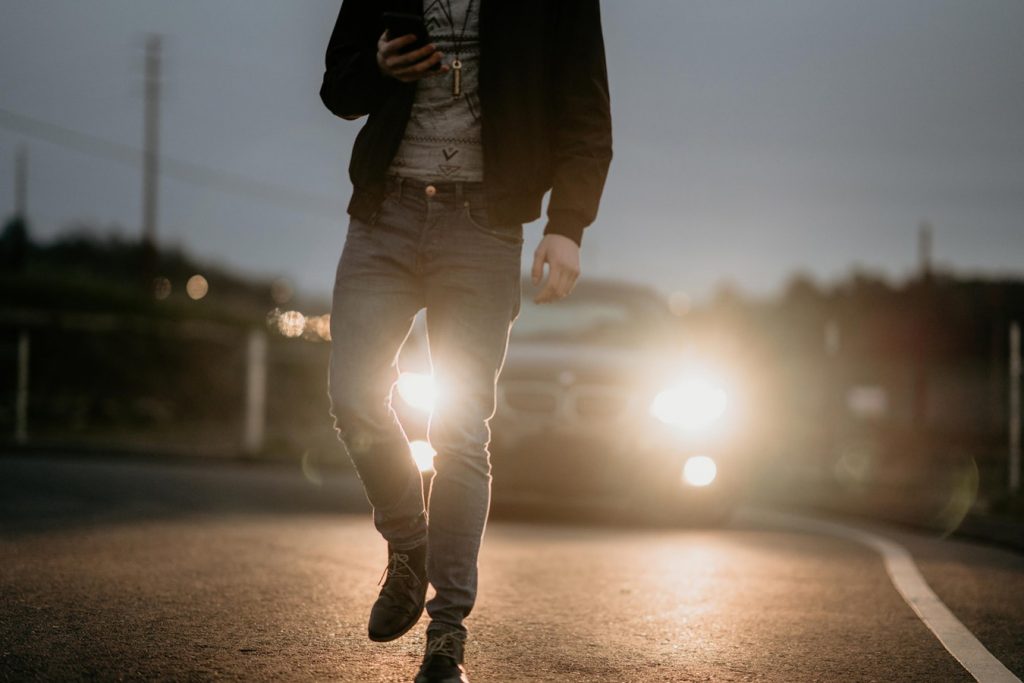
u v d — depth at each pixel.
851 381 43.59
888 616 4.46
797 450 16.77
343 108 3.09
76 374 21.11
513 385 8.00
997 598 4.98
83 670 3.20
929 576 5.61
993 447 22.34
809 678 3.42
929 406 44.03
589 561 5.79
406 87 3.00
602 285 9.72
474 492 3.05
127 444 15.23
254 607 4.19
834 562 6.08
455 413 3.05
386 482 3.15
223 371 23.59
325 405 25.08
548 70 3.06
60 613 3.96
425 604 3.34
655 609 4.46
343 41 3.12
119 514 7.20
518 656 3.59
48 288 25.81
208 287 42.66
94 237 40.41
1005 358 43.69
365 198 3.03
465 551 3.05
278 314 29.33
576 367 8.00
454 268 3.00
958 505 10.30
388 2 3.05
